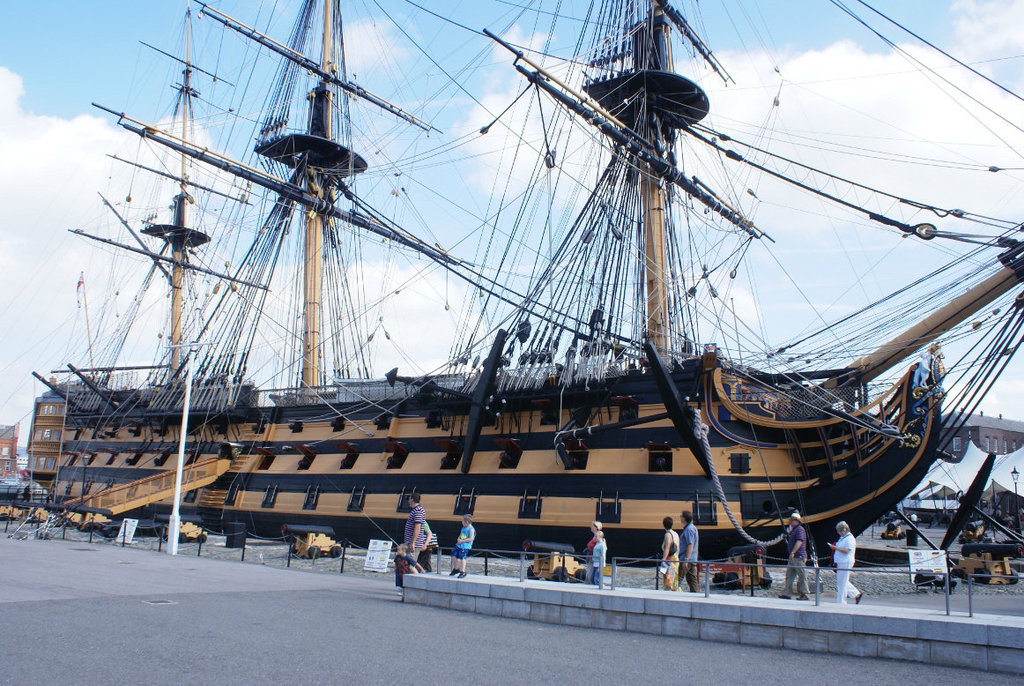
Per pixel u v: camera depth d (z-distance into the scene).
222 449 46.22
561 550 27.36
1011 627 11.45
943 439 28.48
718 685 10.42
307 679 10.23
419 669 11.05
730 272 40.56
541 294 37.75
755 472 28.50
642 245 40.50
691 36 45.91
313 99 58.69
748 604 13.85
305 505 40.09
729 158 40.00
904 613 12.84
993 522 27.69
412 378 37.53
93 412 61.44
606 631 14.66
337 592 19.98
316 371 53.16
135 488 44.69
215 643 12.40
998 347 26.50
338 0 61.22
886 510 28.20
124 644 12.05
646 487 29.52
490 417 35.03
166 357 65.69
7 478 102.31
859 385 29.89
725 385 29.31
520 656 12.14
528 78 36.91
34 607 15.35
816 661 12.12
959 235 28.05
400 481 36.84
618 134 39.66
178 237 68.31
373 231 58.53
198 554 30.94
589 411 32.25
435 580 17.73
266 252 56.78
